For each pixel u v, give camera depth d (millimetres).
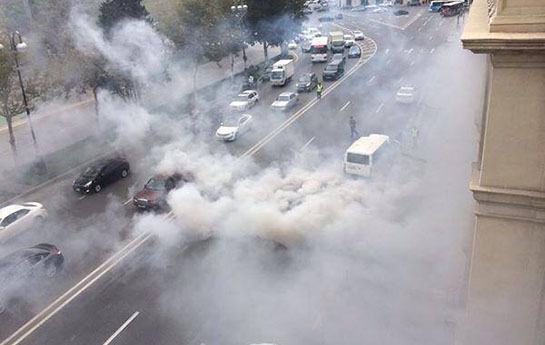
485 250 8820
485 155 8297
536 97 7777
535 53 7480
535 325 8938
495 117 8062
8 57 25453
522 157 8102
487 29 8180
